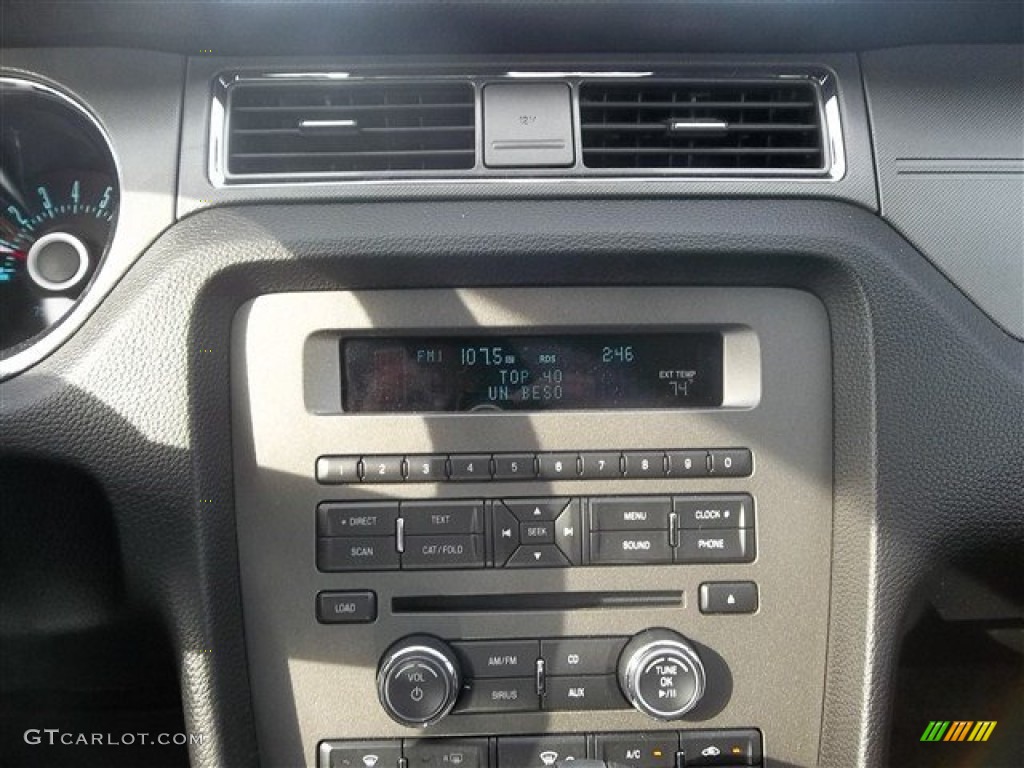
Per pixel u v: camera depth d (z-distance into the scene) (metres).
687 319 1.08
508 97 1.08
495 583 1.08
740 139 1.10
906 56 1.11
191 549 1.05
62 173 1.16
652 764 1.10
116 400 1.03
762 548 1.09
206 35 1.06
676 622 1.09
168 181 1.06
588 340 1.09
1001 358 1.06
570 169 1.07
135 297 1.03
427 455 1.07
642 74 1.10
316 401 1.07
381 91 1.09
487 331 1.07
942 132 1.09
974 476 1.05
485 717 1.10
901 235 1.08
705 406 1.09
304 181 1.05
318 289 1.06
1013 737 1.26
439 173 1.06
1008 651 1.22
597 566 1.08
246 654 1.09
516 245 1.03
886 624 1.06
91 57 1.09
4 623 1.16
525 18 1.03
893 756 1.25
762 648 1.10
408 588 1.08
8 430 1.03
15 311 1.14
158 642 1.19
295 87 1.09
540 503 1.08
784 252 1.04
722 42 1.08
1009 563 1.11
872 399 1.05
